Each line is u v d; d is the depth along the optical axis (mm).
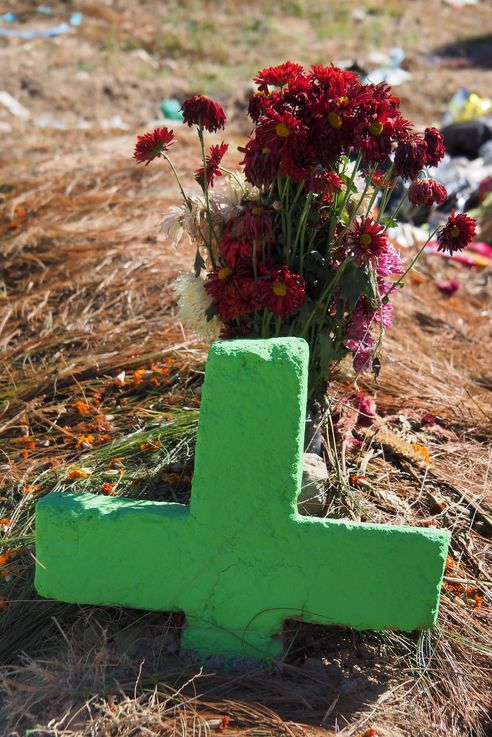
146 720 2207
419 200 2652
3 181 5992
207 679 2367
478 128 7449
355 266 2631
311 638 2527
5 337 4062
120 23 11625
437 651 2486
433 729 2283
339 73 2459
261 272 2617
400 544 2303
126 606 2475
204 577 2400
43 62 9945
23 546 2754
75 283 4457
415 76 10766
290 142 2406
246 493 2322
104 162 6477
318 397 2947
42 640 2479
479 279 5660
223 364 2234
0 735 2195
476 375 4145
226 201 2699
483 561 2807
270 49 11336
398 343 4227
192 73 10297
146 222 5254
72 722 2209
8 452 3232
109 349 3803
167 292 4301
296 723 2244
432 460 3234
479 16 13641
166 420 3260
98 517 2369
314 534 2328
